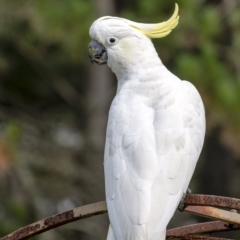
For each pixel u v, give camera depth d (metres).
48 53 17.88
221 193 18.98
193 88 7.78
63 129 18.55
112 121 7.31
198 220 17.86
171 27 8.25
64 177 17.23
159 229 6.56
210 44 14.86
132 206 6.65
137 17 14.87
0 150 14.98
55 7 15.21
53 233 16.34
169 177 6.81
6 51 17.95
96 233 16.83
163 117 7.20
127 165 6.89
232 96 14.25
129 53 8.09
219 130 15.15
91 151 17.72
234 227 7.63
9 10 15.74
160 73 7.87
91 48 8.26
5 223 15.24
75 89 19.08
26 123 18.25
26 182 16.56
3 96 18.70
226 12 15.86
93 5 15.58
